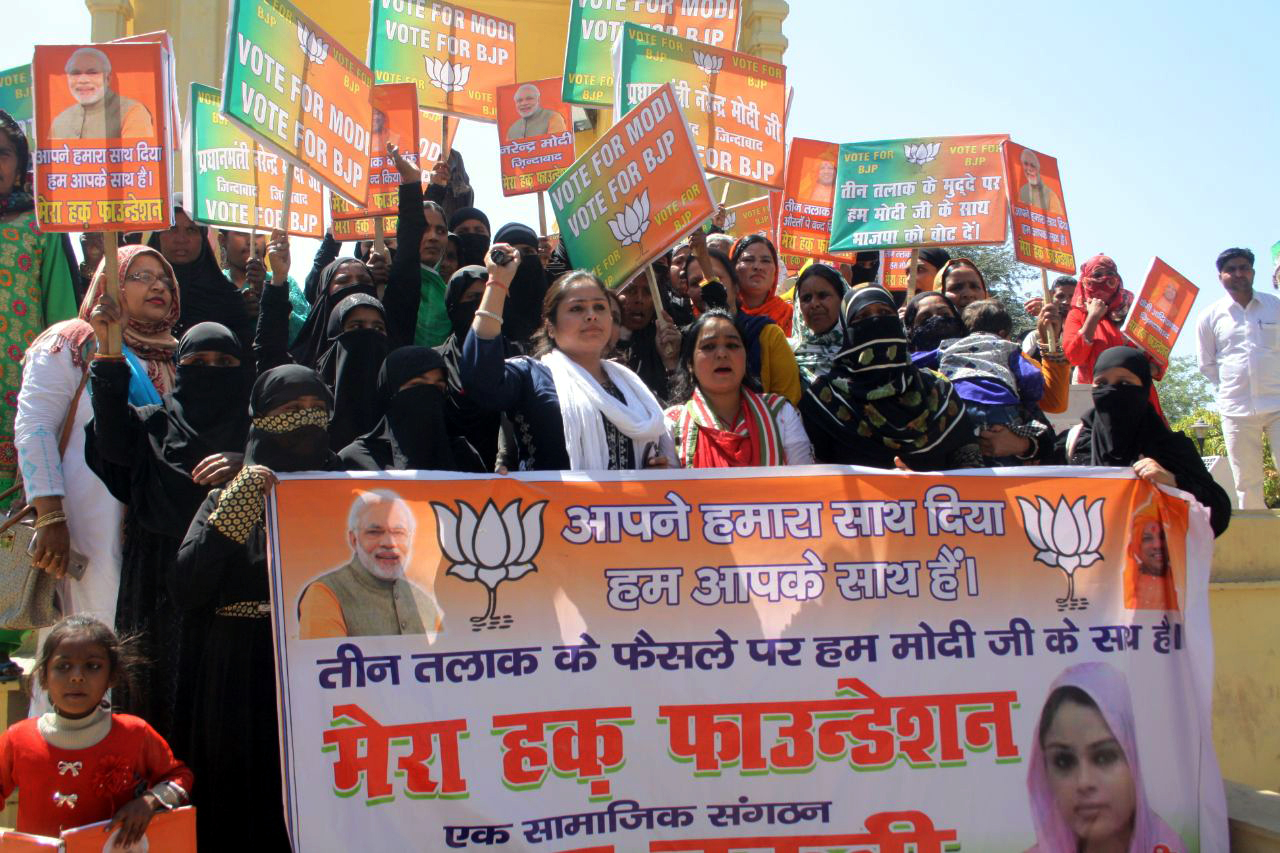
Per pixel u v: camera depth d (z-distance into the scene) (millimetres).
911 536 4285
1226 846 4281
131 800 3510
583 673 3998
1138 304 7176
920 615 4234
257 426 4035
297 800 3723
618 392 4473
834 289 5367
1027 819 4148
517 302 6105
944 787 4125
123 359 4098
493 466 4809
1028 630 4297
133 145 4246
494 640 3957
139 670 4191
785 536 4215
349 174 5719
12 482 5332
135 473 4176
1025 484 4406
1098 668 4316
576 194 5348
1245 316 7730
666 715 4023
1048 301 6723
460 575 3975
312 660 3820
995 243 6652
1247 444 7750
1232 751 6578
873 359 4707
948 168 6758
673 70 6137
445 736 3854
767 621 4141
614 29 7066
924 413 4699
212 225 6020
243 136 6180
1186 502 4500
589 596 4059
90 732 3531
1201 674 4391
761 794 4020
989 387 5367
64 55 4262
